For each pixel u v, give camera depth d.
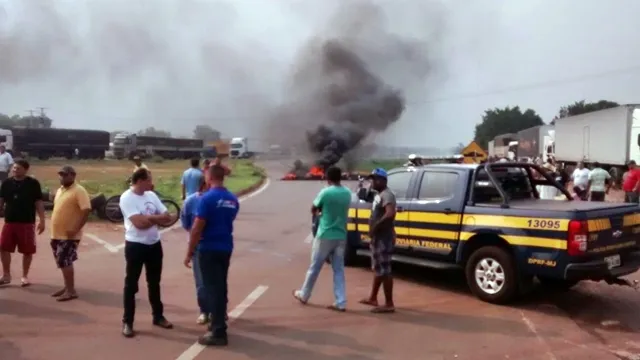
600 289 9.03
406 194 9.18
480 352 6.03
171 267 10.18
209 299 6.13
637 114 29.22
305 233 14.58
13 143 62.41
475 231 8.17
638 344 6.41
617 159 30.34
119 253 11.38
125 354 5.81
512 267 7.82
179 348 6.00
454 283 9.26
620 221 7.87
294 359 5.73
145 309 7.47
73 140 66.94
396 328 6.82
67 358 5.68
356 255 10.40
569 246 7.31
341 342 6.28
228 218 6.21
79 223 7.88
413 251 8.99
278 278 9.41
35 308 7.46
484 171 8.62
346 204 7.59
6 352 5.84
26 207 8.52
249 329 6.70
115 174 38.56
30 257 8.66
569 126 38.19
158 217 6.51
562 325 7.04
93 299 7.92
